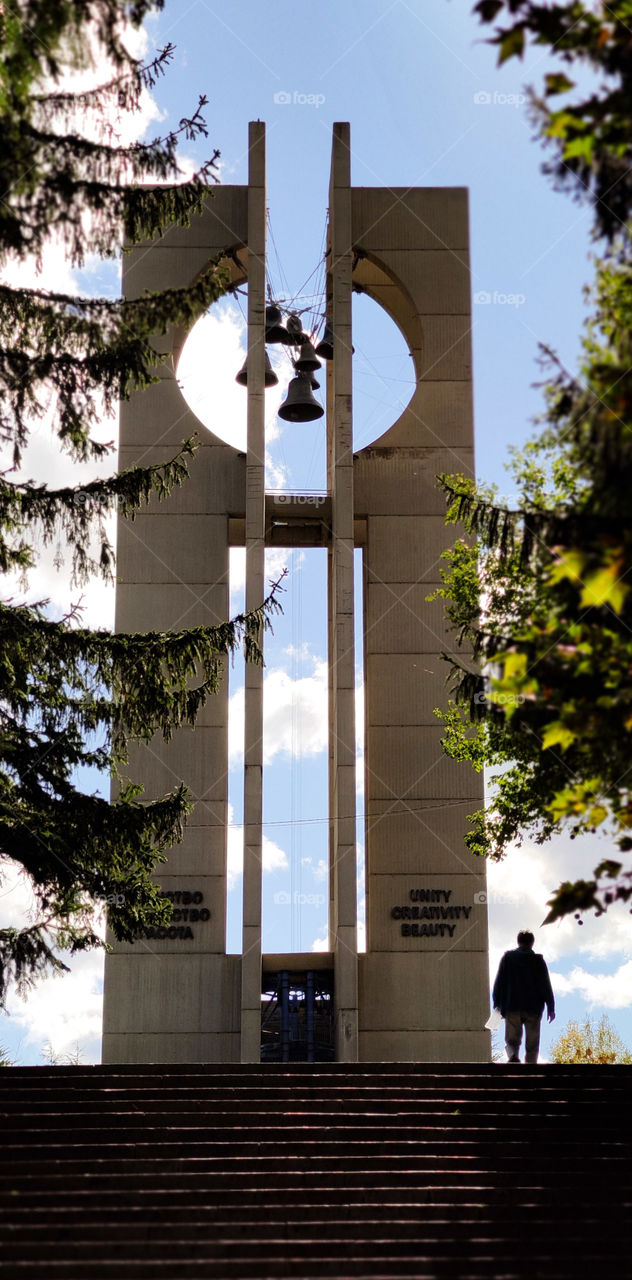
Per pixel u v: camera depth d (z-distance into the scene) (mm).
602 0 8516
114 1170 11484
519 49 8586
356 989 27453
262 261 30703
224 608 30422
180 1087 13555
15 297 14984
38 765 18172
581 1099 13344
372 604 30578
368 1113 12789
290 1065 14195
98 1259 10000
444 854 29391
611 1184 11250
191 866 29094
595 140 8641
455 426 31547
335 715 29078
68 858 18391
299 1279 9758
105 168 14648
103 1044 28234
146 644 17828
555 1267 9734
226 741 29703
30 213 14125
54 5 12414
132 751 29562
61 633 17359
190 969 28641
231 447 31250
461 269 32344
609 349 8992
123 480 16906
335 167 31562
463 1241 10141
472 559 23891
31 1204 10805
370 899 29203
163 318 14930
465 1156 11836
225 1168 11570
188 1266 9797
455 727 24594
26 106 13328
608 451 8523
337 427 30078
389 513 31047
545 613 11477
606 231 9109
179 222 15273
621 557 8016
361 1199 11023
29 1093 13172
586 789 9672
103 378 15219
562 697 9414
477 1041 28500
